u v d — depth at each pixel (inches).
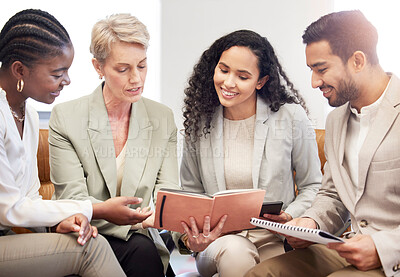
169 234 83.9
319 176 79.7
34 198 66.3
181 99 159.5
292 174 81.0
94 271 56.5
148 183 73.9
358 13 61.5
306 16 154.5
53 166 72.7
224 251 68.4
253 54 72.5
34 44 59.1
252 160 77.1
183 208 62.3
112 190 72.2
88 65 151.4
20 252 53.3
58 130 72.7
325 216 66.4
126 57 68.4
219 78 73.9
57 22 62.6
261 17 156.5
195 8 157.6
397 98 58.8
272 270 60.0
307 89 156.1
